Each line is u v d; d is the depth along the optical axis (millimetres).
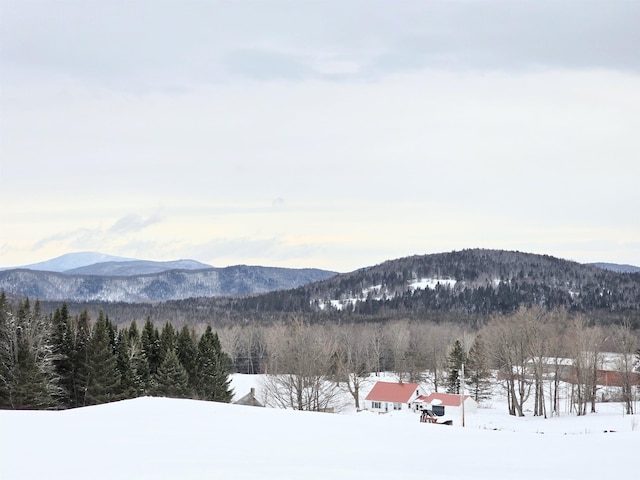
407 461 18891
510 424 60250
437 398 76875
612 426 52531
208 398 72625
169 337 71625
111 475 14859
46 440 20938
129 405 33781
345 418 30891
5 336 57406
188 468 15875
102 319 64312
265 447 20781
